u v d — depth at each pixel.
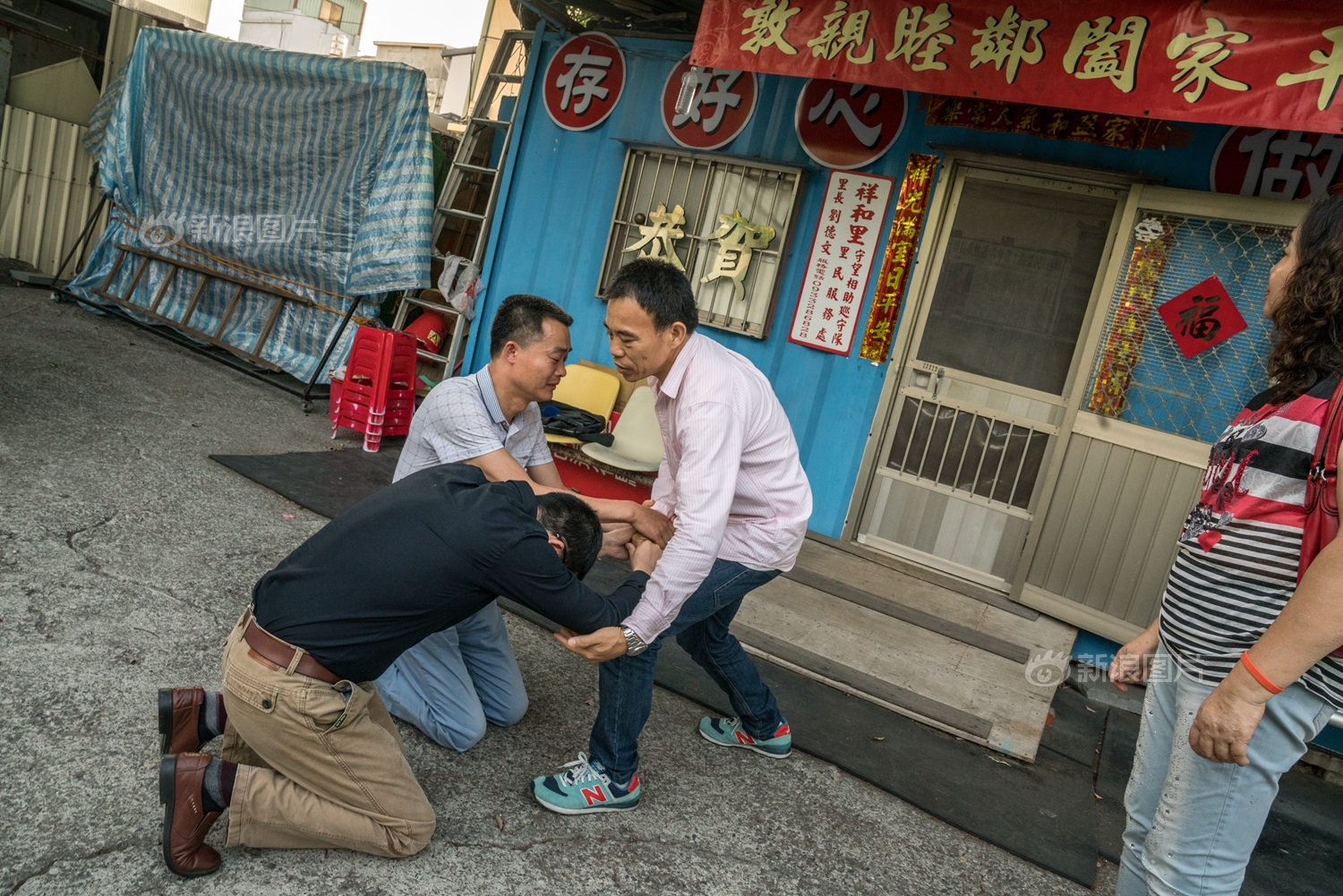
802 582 4.34
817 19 4.04
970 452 4.66
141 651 2.82
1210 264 4.05
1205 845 1.73
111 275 7.44
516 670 2.82
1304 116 3.10
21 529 3.41
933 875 2.53
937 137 4.71
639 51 5.67
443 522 1.97
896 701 3.46
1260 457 1.68
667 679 3.38
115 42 8.52
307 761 1.99
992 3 3.67
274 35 20.77
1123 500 4.21
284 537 3.91
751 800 2.74
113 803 2.17
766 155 5.20
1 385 5.00
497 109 7.59
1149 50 3.38
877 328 4.82
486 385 2.61
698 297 5.45
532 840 2.35
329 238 6.44
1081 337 4.41
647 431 5.15
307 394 6.05
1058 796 3.09
